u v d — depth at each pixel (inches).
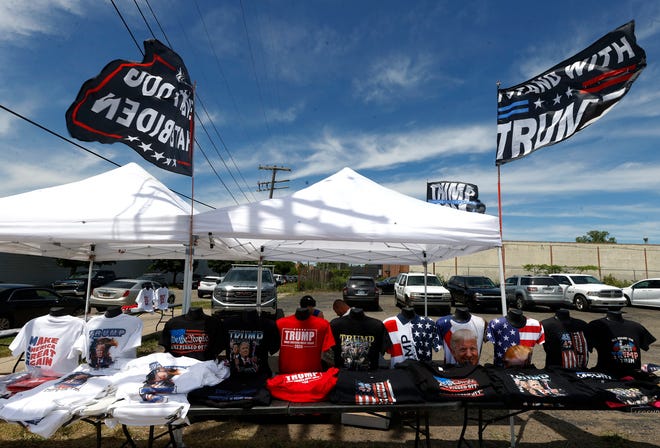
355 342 143.3
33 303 398.6
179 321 146.7
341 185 179.0
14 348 142.0
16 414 107.4
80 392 118.6
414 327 157.6
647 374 137.1
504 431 167.5
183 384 120.5
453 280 710.5
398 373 135.2
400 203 175.9
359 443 152.9
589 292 598.2
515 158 177.0
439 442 155.0
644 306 661.3
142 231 167.3
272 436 159.0
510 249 1268.5
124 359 144.0
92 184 193.6
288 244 274.4
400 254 293.3
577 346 149.7
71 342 146.3
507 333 152.0
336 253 311.4
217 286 456.8
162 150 160.9
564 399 121.9
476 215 173.9
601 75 161.3
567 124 165.6
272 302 447.5
